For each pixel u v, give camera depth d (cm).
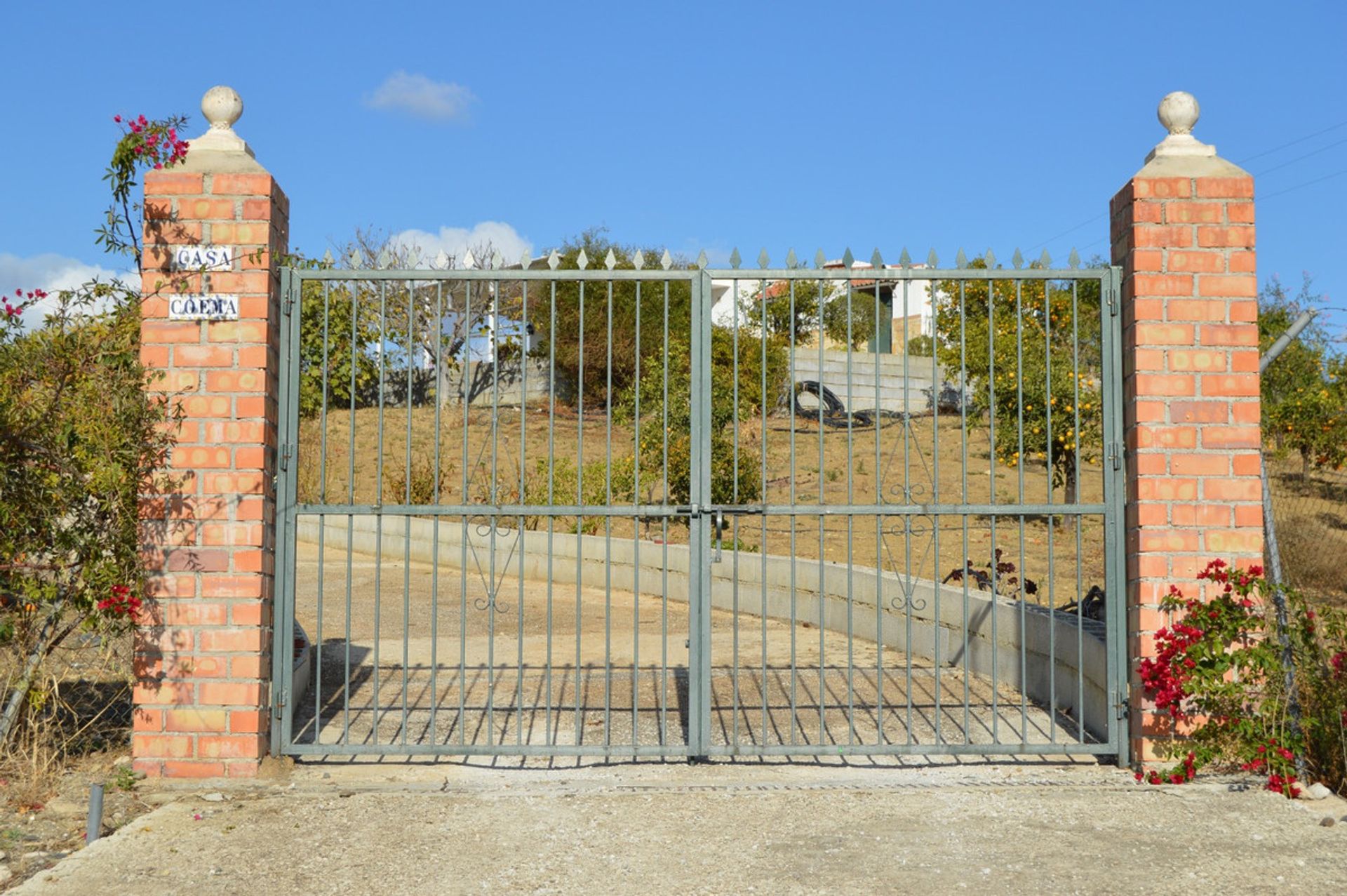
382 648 1059
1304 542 1177
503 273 634
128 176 620
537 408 2100
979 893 466
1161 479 633
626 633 1172
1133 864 497
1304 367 1902
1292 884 474
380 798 587
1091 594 880
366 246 2292
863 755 676
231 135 641
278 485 640
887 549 1403
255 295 626
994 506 648
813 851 513
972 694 855
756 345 1859
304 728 646
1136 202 640
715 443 1568
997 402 1452
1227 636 607
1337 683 613
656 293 2158
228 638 619
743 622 1219
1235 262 638
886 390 2144
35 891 462
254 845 517
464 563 630
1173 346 637
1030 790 604
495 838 529
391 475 1742
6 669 636
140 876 479
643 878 481
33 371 592
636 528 649
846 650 1042
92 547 593
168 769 617
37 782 585
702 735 643
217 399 623
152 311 623
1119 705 646
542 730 743
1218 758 634
